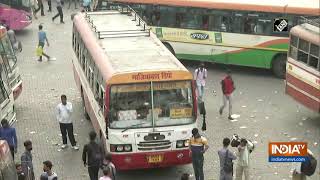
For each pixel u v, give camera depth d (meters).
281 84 25.44
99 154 14.91
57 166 17.09
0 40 20.33
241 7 26.02
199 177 15.27
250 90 24.55
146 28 19.45
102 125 16.14
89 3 38.03
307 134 19.58
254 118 21.19
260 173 16.64
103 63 16.33
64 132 18.14
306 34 19.83
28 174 14.18
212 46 27.08
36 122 20.61
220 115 21.45
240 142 15.03
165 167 17.09
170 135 15.50
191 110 15.68
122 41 18.23
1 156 11.61
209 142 18.89
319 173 16.44
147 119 15.50
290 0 25.80
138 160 15.55
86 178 16.34
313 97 19.75
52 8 41.12
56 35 33.84
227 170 14.44
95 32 19.09
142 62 16.03
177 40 27.66
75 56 22.39
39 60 28.81
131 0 28.11
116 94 15.31
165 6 27.50
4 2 34.03
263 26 25.89
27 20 34.38
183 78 15.49
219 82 25.73
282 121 20.88
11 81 20.66
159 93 15.48
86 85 19.72
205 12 26.80
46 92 23.97
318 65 19.30
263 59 26.31
